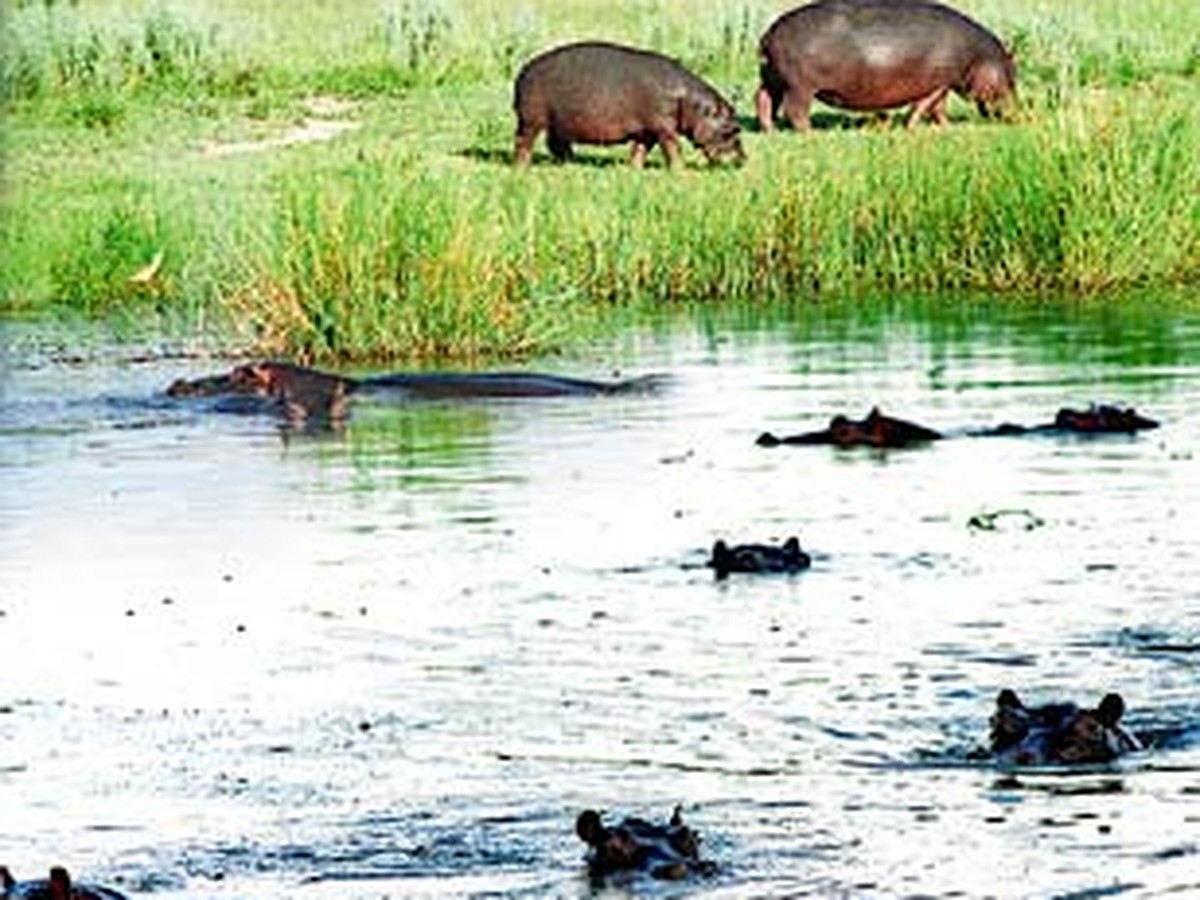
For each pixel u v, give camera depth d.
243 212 75.06
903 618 37.59
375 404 56.94
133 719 33.84
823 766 31.25
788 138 92.12
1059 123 74.62
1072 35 103.44
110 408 56.84
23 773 31.83
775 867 28.09
